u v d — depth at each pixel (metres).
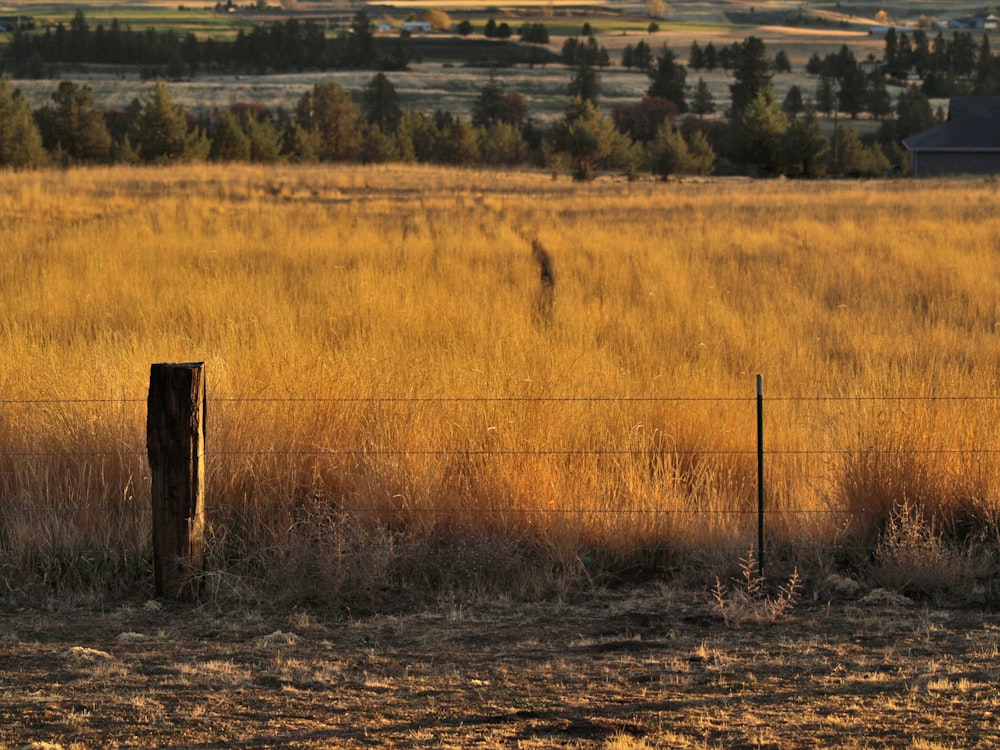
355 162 193.50
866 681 9.98
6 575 13.15
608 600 12.73
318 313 25.08
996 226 45.31
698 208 66.81
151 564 13.45
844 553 13.95
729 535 13.83
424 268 33.81
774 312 26.75
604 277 32.84
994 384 18.31
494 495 14.23
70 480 14.60
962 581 12.85
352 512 13.97
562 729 8.94
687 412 16.53
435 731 8.90
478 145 191.75
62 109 169.62
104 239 40.25
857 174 171.38
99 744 8.69
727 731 8.85
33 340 21.53
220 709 9.41
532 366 18.50
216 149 163.00
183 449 12.53
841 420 16.53
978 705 9.33
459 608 12.44
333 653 10.96
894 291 30.83
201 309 26.08
